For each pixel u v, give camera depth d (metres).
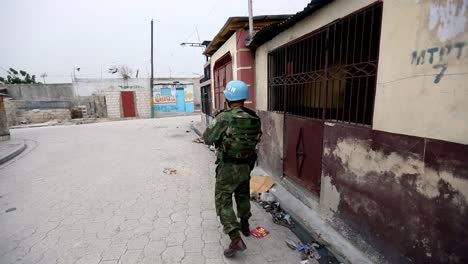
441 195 1.54
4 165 5.95
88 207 3.53
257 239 2.68
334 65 2.65
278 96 4.08
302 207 3.20
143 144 8.23
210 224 3.01
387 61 1.87
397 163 1.83
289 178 3.84
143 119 18.59
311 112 3.31
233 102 2.43
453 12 1.38
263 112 4.48
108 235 2.81
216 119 2.38
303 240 2.66
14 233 2.88
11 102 16.84
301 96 3.39
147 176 4.85
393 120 1.84
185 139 9.11
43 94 20.20
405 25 1.70
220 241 2.66
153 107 20.70
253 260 2.35
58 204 3.64
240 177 2.39
